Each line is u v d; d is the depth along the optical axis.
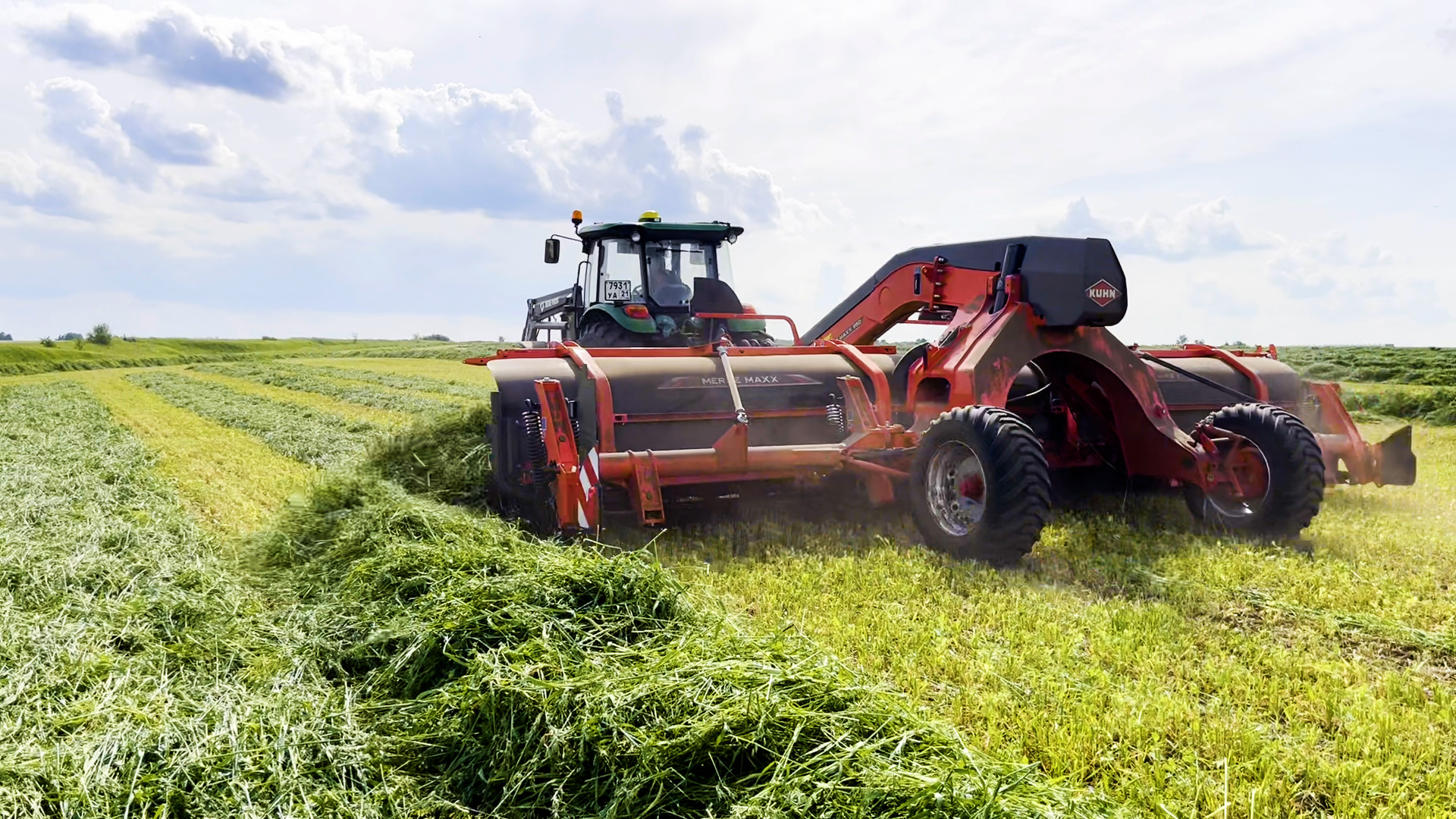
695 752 2.96
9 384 35.88
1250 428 6.74
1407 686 3.85
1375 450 7.78
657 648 3.82
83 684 3.75
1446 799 3.03
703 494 7.04
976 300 7.16
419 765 3.34
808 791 2.69
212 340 113.25
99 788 2.92
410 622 4.31
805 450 6.81
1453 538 6.69
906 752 2.86
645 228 10.69
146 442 14.60
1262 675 4.02
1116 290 6.65
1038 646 4.32
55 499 7.86
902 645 4.37
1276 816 2.92
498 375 7.51
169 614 4.66
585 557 4.81
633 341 10.58
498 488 7.72
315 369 41.75
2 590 4.84
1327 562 5.95
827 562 6.02
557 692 3.39
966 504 6.30
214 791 2.99
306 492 7.57
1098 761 3.25
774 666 3.41
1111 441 7.60
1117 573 5.71
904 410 7.55
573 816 2.91
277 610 5.12
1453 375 20.12
